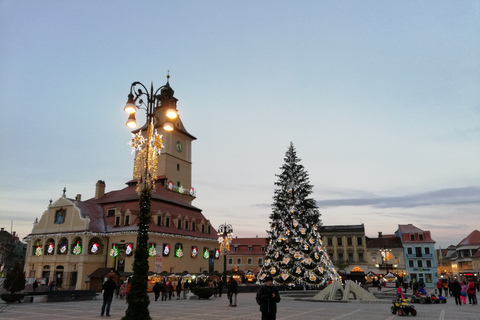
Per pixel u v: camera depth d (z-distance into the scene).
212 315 19.48
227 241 46.72
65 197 61.12
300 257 41.53
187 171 80.81
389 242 87.94
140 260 14.80
